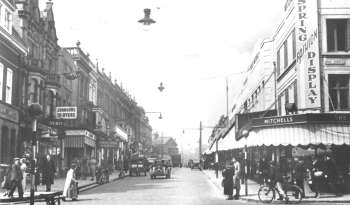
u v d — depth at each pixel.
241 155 40.38
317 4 28.14
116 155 74.25
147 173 60.75
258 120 27.03
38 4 41.09
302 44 28.25
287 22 32.94
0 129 31.61
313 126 24.94
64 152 48.81
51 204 17.62
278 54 36.81
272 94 39.47
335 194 24.50
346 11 27.95
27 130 18.27
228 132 41.81
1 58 32.22
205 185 35.44
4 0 32.84
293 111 29.78
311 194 24.70
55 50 46.19
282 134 25.66
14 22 37.25
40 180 32.69
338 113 24.89
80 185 32.38
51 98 42.66
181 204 20.83
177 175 53.56
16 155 35.22
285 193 21.69
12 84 34.97
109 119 72.44
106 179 38.66
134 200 22.91
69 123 49.44
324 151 26.98
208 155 76.88
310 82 27.58
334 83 27.81
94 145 55.00
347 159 26.83
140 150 104.06
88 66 57.47
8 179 22.73
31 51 39.47
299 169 23.22
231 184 24.03
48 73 42.09
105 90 71.12
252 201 22.83
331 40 28.12
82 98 55.53
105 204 20.78
